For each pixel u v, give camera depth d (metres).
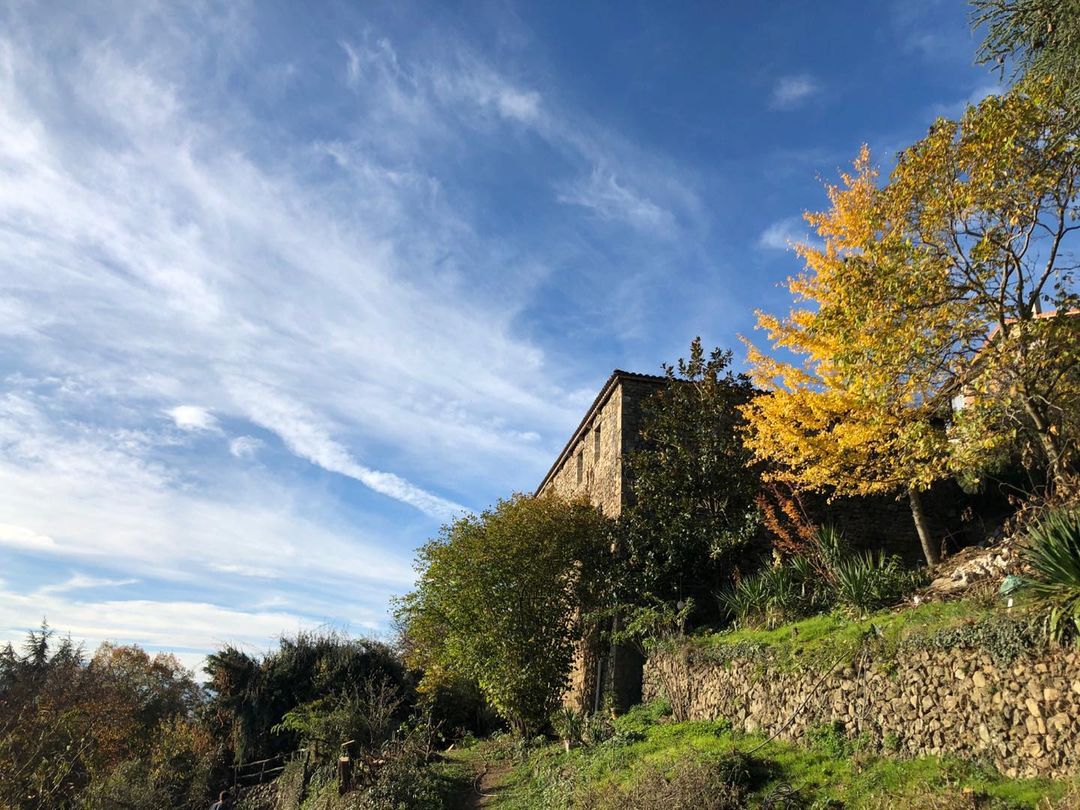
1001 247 8.86
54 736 15.73
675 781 7.32
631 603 14.43
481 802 11.52
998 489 13.31
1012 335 8.29
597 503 19.14
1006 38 7.48
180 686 35.94
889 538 15.48
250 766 21.55
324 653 23.77
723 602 13.12
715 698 10.29
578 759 10.74
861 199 11.37
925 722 6.77
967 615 6.96
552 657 15.48
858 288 8.92
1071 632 5.65
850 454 11.24
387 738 16.80
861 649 7.83
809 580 11.27
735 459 14.75
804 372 12.23
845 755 7.30
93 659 33.94
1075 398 8.86
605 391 18.41
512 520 16.36
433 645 19.27
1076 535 5.96
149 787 18.67
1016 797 5.31
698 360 16.11
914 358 8.87
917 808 5.59
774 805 6.54
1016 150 8.47
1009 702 5.98
